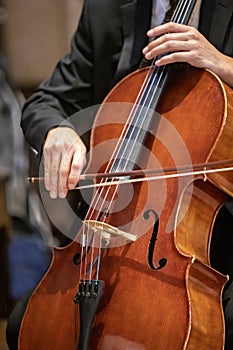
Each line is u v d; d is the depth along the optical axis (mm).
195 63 2777
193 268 2514
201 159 2662
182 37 2779
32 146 3084
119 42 3172
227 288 2814
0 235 4633
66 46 5750
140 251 2592
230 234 2938
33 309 2742
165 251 2562
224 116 2658
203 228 2699
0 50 5820
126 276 2570
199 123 2717
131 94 2928
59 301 2697
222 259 2939
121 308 2527
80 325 2500
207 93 2744
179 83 2836
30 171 3498
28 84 5789
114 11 3170
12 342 2881
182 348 2391
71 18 5723
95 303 2512
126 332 2494
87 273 2637
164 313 2465
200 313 2471
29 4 5785
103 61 3201
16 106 5008
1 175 4797
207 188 2688
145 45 3102
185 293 2465
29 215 4734
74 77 3301
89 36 3242
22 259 4539
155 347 2439
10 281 4445
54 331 2660
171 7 3061
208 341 2477
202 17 3006
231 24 2977
